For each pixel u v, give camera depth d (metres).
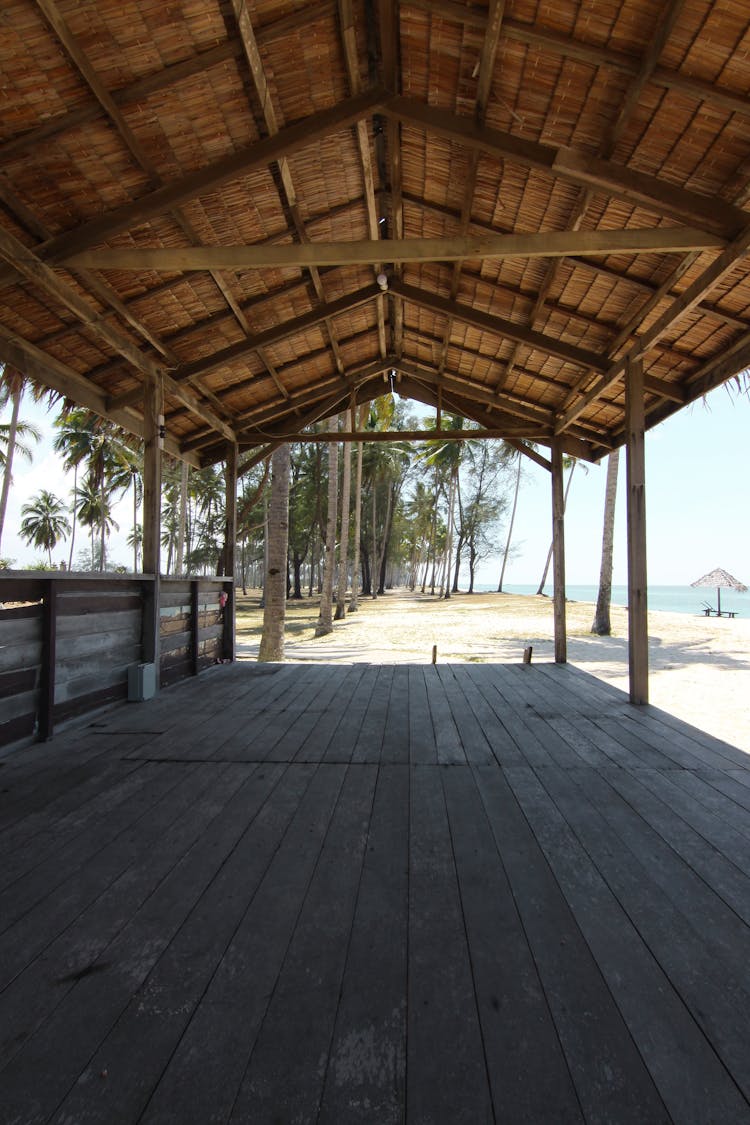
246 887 1.78
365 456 28.97
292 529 31.28
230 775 2.81
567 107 2.98
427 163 3.78
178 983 1.35
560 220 3.81
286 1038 1.18
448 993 1.32
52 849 2.03
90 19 2.50
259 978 1.37
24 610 3.31
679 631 13.87
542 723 3.91
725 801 2.51
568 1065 1.12
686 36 2.46
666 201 3.10
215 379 5.89
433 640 13.02
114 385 5.18
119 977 1.37
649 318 4.36
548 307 4.69
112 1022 1.23
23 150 2.92
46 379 4.56
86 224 3.37
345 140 3.65
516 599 31.41
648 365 4.83
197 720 3.92
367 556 41.06
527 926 1.58
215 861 1.94
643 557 4.63
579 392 6.00
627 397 4.68
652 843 2.10
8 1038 1.18
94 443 24.30
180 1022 1.23
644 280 4.04
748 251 3.06
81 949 1.48
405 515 42.22
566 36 2.64
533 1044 1.17
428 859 1.96
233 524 7.04
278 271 4.55
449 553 32.84
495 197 3.83
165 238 3.92
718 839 2.14
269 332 5.26
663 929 1.57
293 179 3.79
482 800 2.50
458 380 6.85
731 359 4.27
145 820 2.28
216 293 4.57
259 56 2.87
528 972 1.39
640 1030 1.21
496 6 2.58
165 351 4.99
